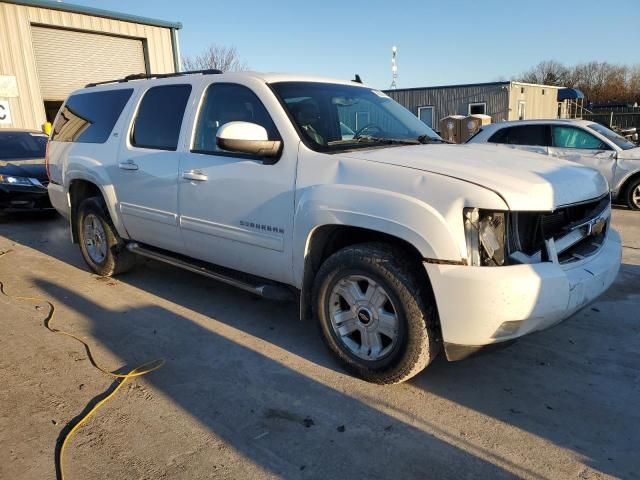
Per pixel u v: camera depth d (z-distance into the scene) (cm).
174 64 1778
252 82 390
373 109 434
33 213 983
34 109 1434
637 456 265
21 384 338
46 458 268
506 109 2570
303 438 281
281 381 339
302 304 359
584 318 435
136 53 1694
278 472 256
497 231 287
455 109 2731
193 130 424
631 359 365
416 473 254
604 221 355
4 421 299
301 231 342
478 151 368
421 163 315
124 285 531
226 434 285
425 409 307
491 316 278
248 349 384
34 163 936
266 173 363
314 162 342
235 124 341
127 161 481
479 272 277
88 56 1572
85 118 557
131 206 486
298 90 393
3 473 257
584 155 962
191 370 354
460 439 279
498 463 261
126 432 288
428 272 286
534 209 283
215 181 397
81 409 311
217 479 252
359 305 329
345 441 279
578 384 333
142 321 438
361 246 322
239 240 388
